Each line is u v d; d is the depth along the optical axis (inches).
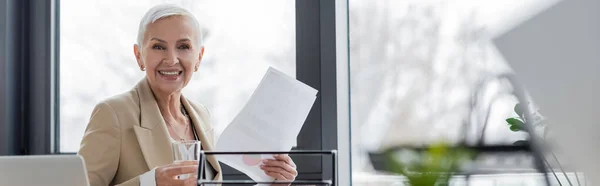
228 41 109.2
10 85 106.1
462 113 102.5
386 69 105.7
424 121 104.0
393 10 105.7
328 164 106.0
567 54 96.6
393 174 103.6
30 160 50.3
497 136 100.7
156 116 83.3
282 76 70.6
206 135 90.0
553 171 97.5
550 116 97.7
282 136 69.9
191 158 63.4
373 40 106.1
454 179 100.2
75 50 110.0
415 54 104.8
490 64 101.7
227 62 109.3
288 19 108.5
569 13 96.6
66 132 109.9
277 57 108.6
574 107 96.0
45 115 108.4
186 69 87.1
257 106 69.7
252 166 69.5
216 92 109.0
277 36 108.7
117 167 81.0
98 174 78.3
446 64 103.6
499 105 100.9
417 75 104.6
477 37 102.3
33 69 108.7
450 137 102.5
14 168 49.9
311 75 107.0
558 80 97.1
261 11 109.0
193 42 87.7
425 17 104.5
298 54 107.3
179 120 88.4
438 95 103.7
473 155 100.9
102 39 109.7
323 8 106.9
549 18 97.8
